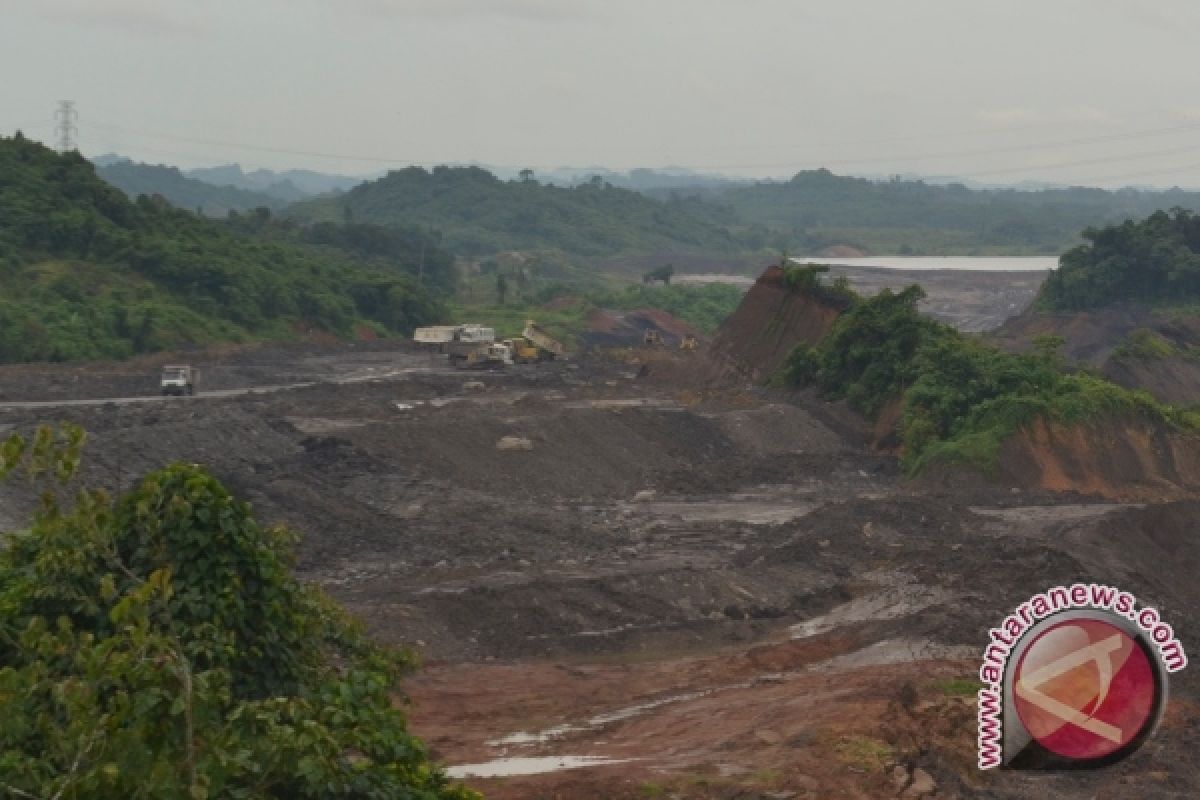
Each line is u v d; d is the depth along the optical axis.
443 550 46.97
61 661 15.62
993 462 68.00
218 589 17.38
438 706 30.80
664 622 40.00
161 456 53.78
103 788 12.22
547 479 62.16
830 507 55.19
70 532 17.41
